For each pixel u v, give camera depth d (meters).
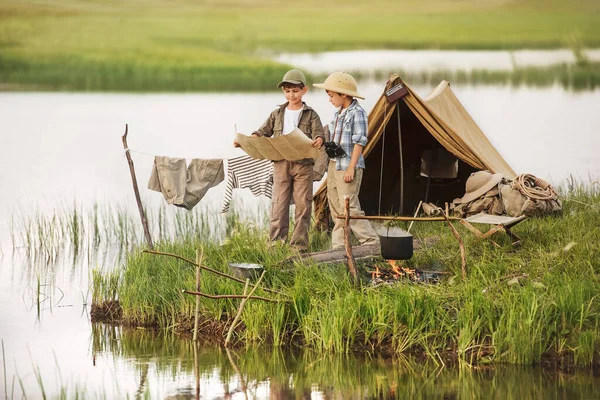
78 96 59.94
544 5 108.19
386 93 18.08
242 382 12.41
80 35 83.94
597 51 80.62
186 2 108.69
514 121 44.41
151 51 78.88
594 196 21.28
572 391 11.75
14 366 13.10
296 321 14.11
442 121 18.55
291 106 16.28
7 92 62.44
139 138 40.06
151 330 14.73
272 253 15.84
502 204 18.14
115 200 26.69
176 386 12.27
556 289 13.56
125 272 16.30
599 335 12.78
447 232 17.31
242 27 95.75
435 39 92.25
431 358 12.99
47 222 23.66
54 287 17.59
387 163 20.23
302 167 16.33
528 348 12.66
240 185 17.72
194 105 53.53
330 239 17.78
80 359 13.41
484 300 13.34
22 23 86.81
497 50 84.12
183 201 17.45
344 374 12.59
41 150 37.44
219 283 14.80
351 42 90.38
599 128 41.72
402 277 14.66
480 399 11.59
